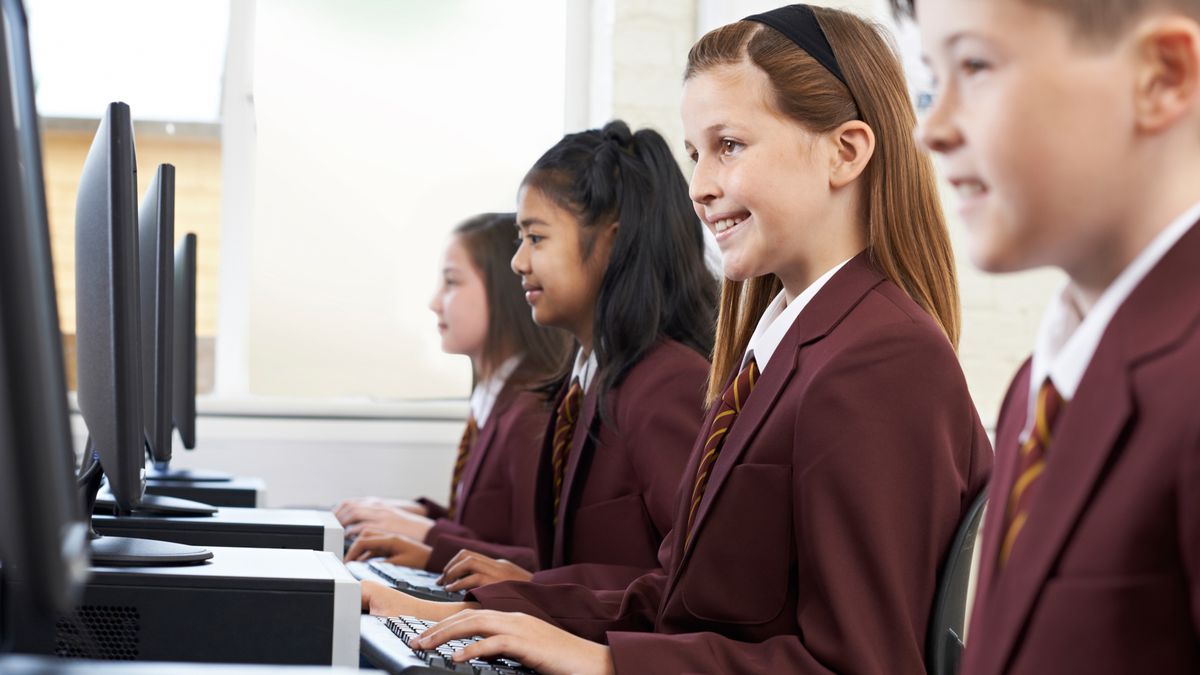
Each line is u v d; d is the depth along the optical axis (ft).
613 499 6.07
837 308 4.33
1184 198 2.19
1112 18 2.12
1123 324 2.19
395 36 11.81
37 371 2.14
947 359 4.19
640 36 11.08
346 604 3.75
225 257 11.68
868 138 4.44
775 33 4.53
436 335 11.82
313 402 11.51
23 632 3.55
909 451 4.04
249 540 5.50
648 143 6.52
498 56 11.87
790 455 4.23
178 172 11.69
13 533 2.22
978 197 2.31
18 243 2.12
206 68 11.75
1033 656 2.23
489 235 9.23
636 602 5.04
